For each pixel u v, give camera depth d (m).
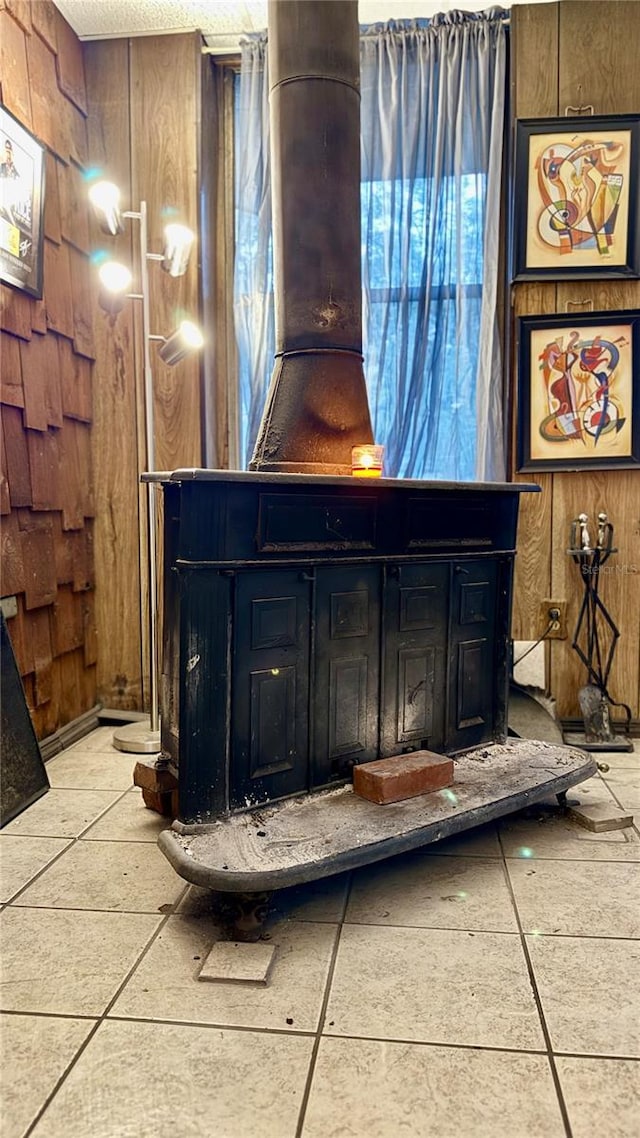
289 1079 1.12
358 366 2.10
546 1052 1.17
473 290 2.83
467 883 1.74
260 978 1.34
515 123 2.73
